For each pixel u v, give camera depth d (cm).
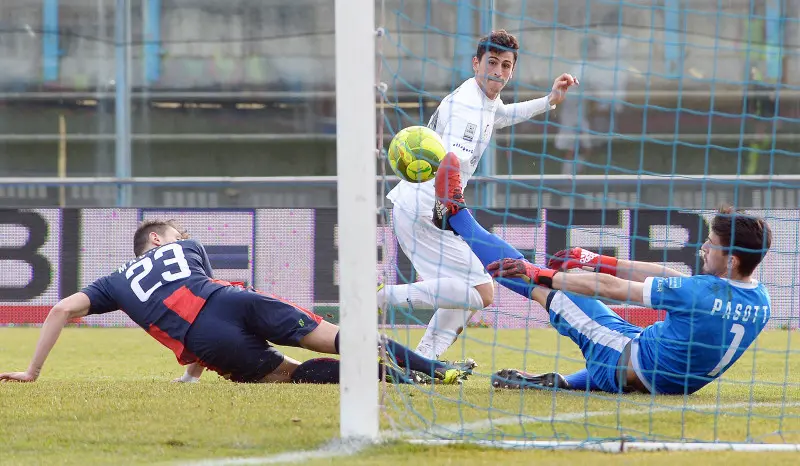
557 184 3719
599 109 3912
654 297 1367
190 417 1182
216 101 4091
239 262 3378
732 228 1349
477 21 3734
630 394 1435
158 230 1706
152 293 1591
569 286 1409
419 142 1652
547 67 3925
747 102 3888
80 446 1024
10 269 3378
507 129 3797
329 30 4078
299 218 3381
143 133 4088
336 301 3366
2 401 1318
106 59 4012
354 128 1039
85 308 1628
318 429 1102
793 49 3884
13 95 4016
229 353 1562
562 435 1084
